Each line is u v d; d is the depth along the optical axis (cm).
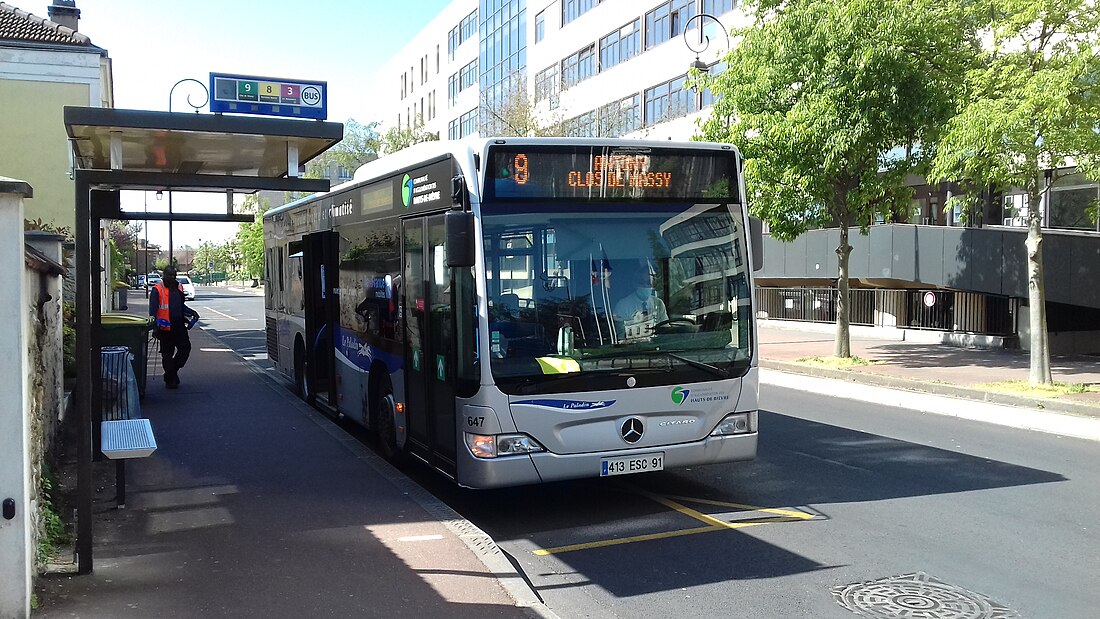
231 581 544
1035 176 1409
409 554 601
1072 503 772
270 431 1080
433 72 6350
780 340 2528
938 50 1627
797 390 1614
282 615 490
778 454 992
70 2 3300
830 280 2864
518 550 656
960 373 1709
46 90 2505
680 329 731
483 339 679
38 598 504
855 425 1192
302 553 602
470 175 691
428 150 799
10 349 451
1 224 447
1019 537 673
